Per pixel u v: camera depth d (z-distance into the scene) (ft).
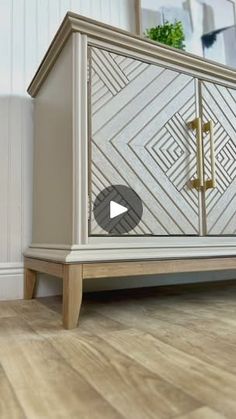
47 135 3.47
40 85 3.73
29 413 1.23
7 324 2.58
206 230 3.28
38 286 3.90
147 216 2.97
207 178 3.33
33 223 3.88
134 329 2.44
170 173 3.14
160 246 2.92
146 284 4.63
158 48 3.16
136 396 1.36
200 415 1.20
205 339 2.17
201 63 3.41
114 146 2.87
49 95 3.44
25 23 4.16
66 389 1.43
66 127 2.89
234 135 3.61
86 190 2.66
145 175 3.00
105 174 2.79
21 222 3.89
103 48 2.93
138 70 3.09
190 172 3.25
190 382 1.49
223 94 3.60
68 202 2.76
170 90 3.25
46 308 3.21
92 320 2.73
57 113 3.16
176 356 1.84
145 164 3.01
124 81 3.00
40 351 1.94
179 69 3.33
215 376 1.56
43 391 1.42
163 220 3.05
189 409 1.25
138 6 4.89
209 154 3.36
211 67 3.48
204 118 3.43
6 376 1.58
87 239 2.64
